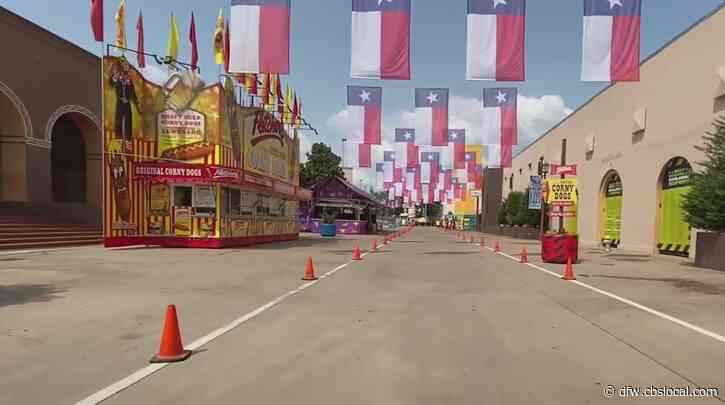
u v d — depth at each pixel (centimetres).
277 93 2600
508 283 1071
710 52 1733
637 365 485
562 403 386
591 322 677
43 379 434
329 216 3575
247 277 1108
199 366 472
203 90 1906
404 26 1274
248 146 2223
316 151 6372
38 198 2162
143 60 1911
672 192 1984
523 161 4728
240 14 1302
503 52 1273
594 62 1302
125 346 539
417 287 992
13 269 1169
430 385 424
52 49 2247
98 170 2588
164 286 955
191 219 1927
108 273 1127
